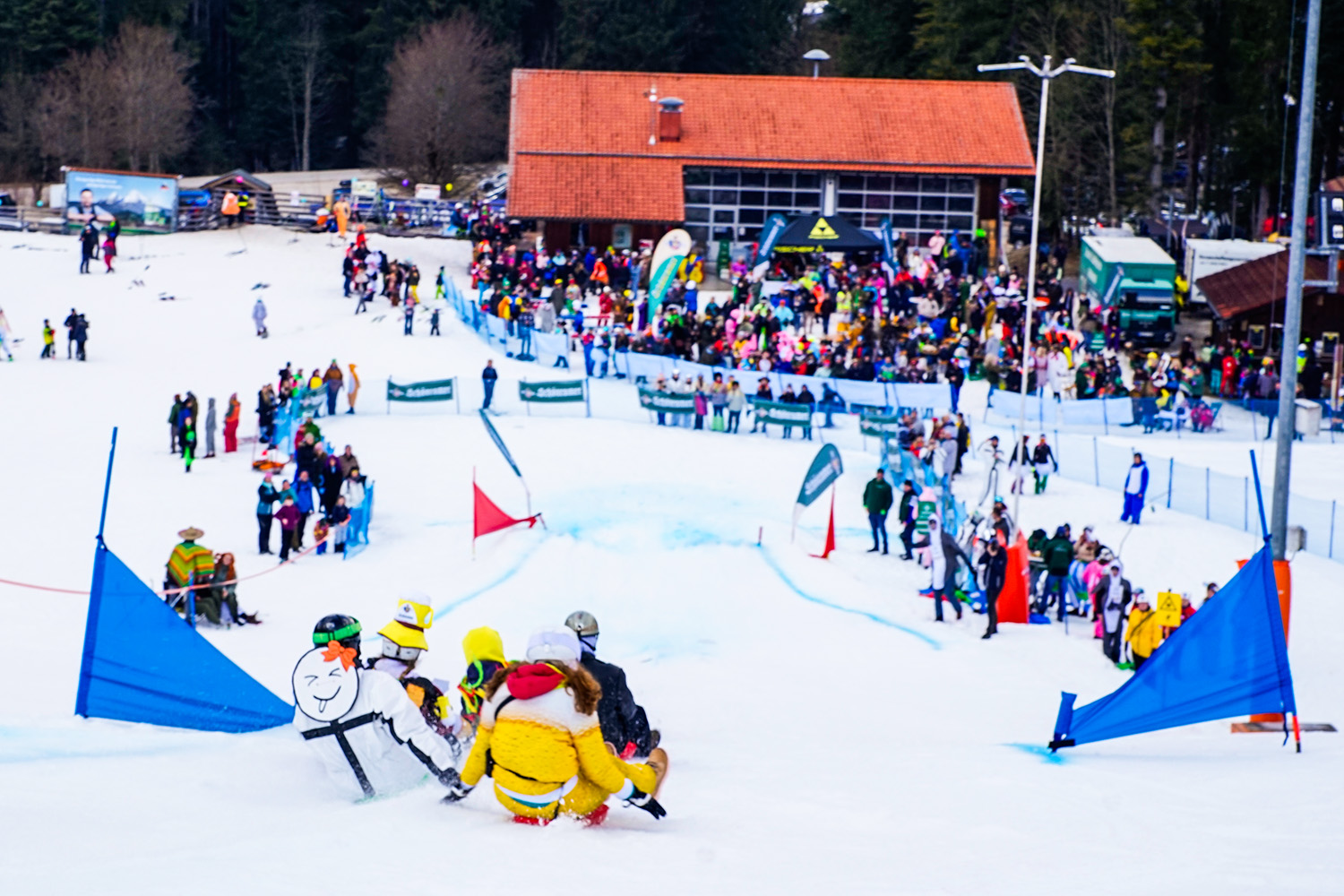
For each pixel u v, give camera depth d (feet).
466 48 305.53
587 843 21.68
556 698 22.98
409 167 299.99
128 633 37.40
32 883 17.80
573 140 202.80
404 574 84.28
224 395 136.77
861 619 77.97
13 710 42.09
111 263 193.98
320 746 26.30
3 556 82.58
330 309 174.29
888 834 24.06
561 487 106.32
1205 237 229.45
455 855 20.40
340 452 116.37
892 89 214.07
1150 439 133.69
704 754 37.93
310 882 18.26
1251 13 219.41
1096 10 231.09
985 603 81.41
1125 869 21.18
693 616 76.64
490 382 132.05
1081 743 39.40
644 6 339.36
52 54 330.34
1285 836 24.32
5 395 134.62
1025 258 225.35
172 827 22.63
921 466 98.63
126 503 98.89
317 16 361.30
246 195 225.76
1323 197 72.69
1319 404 135.33
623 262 184.24
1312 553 99.30
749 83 213.66
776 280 181.68
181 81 328.49
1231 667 39.32
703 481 109.91
